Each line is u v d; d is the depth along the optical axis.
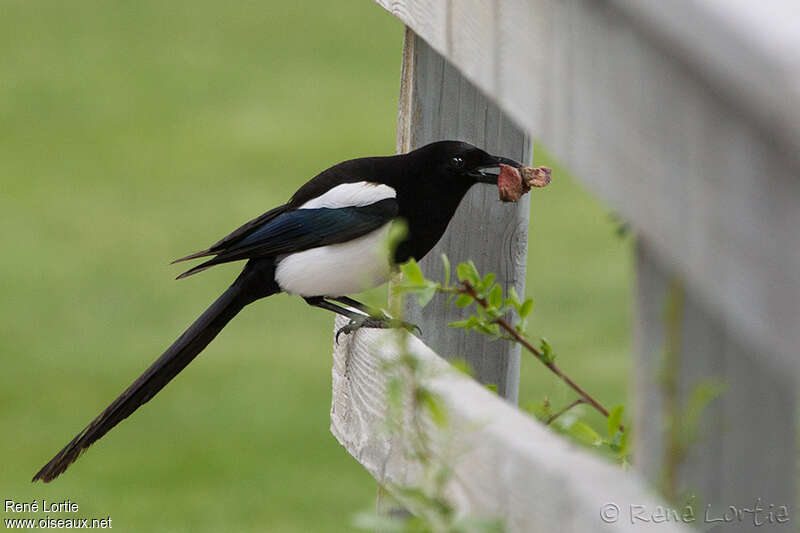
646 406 3.77
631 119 3.56
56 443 18.64
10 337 21.97
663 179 3.40
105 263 24.98
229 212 26.95
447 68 8.55
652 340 3.72
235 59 37.56
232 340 22.20
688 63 3.21
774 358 2.98
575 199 26.25
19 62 37.50
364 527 4.16
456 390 4.98
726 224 3.13
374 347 6.50
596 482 3.96
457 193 8.84
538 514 4.18
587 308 21.02
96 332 22.38
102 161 30.14
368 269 9.84
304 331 22.56
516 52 4.46
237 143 31.03
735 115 3.07
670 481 3.74
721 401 3.69
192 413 19.72
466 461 4.66
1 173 29.55
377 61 37.34
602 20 3.73
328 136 31.09
